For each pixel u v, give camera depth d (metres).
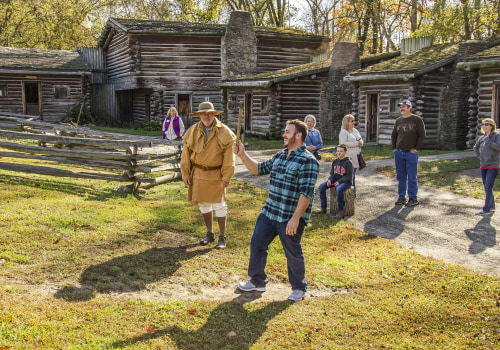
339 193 7.70
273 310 4.37
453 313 4.38
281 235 4.56
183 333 3.88
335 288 4.95
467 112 17.64
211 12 41.66
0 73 26.67
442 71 17.55
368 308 4.48
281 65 27.27
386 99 18.64
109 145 8.59
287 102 21.67
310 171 4.38
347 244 6.36
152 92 26.20
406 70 17.34
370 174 11.53
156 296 4.53
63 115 27.88
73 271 4.88
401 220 7.58
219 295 4.66
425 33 29.11
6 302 4.03
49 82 27.48
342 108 22.09
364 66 23.25
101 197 7.93
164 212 7.27
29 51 30.23
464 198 8.98
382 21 35.16
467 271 5.43
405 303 4.59
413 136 8.25
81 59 29.69
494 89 15.12
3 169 9.57
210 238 6.16
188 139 5.76
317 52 27.97
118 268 5.05
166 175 9.67
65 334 3.68
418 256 5.93
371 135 20.20
